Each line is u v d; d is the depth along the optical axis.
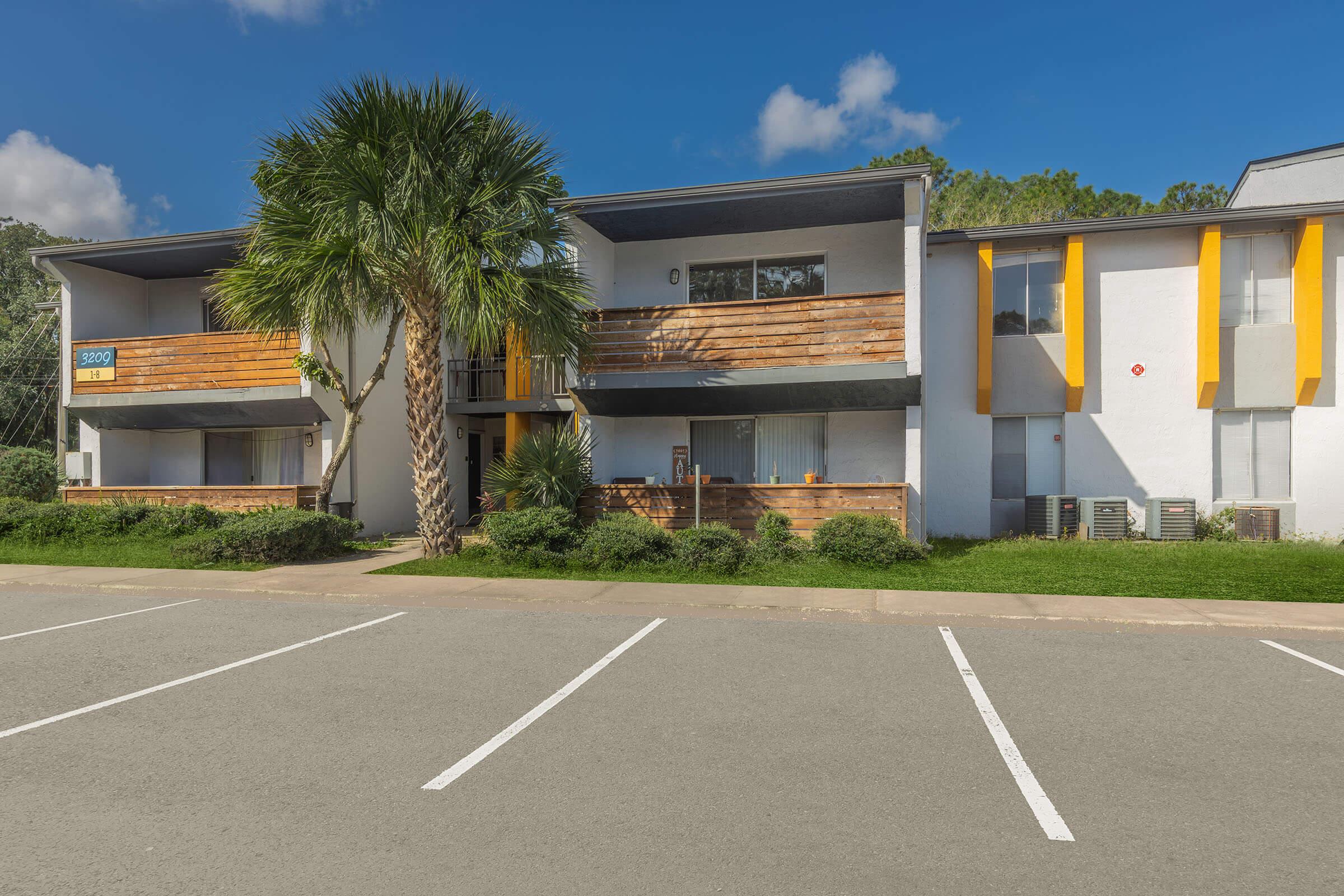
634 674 6.09
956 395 15.03
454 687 5.74
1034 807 3.74
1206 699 5.40
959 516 14.95
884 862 3.21
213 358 15.97
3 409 31.78
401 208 10.57
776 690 5.63
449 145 11.22
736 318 13.06
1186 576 10.06
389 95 10.78
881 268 14.30
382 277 11.59
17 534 14.14
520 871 3.15
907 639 7.20
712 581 10.19
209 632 7.61
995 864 3.20
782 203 13.23
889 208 13.50
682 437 15.15
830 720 4.99
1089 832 3.48
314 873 3.14
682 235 15.06
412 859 3.26
